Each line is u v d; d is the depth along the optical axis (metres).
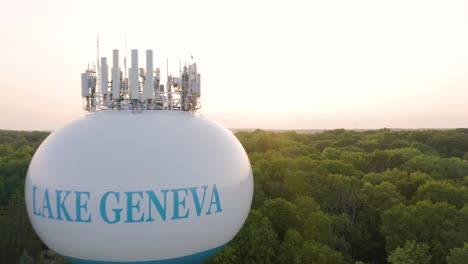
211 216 16.44
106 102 18.86
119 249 15.35
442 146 111.56
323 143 127.19
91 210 15.09
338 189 53.28
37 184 16.38
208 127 18.48
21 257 47.22
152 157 15.76
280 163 65.44
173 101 19.42
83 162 15.67
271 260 38.78
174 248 15.84
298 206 45.19
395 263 34.78
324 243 40.06
